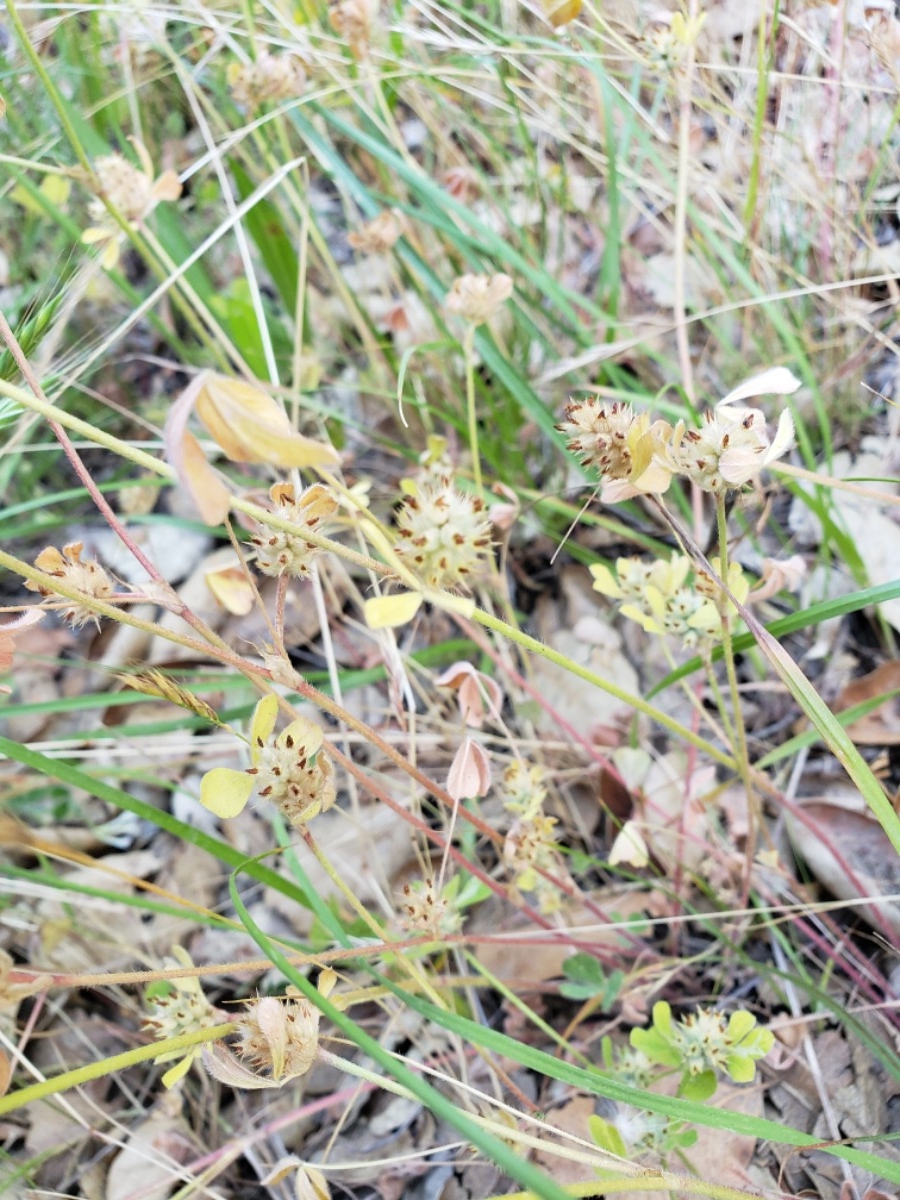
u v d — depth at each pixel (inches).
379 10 10.1
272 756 5.3
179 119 15.1
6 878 9.0
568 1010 8.9
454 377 11.6
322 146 10.9
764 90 8.9
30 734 11.5
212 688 9.6
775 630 6.7
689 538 5.6
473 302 7.4
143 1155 7.5
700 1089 6.6
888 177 11.8
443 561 5.8
